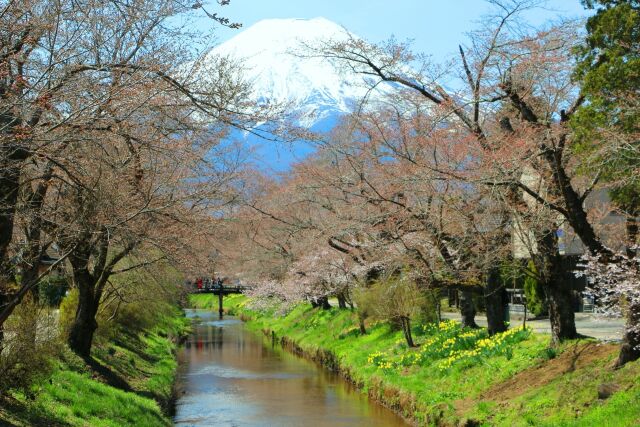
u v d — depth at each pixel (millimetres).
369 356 24328
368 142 17938
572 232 17859
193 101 9008
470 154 15531
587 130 12750
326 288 34781
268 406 20797
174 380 24875
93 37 9328
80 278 17594
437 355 19844
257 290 43562
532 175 16609
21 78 7832
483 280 18656
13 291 11586
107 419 13461
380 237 18703
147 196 11617
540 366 15188
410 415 17781
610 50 13117
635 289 11125
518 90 14938
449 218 15914
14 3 8391
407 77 16500
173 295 26266
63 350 16688
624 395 11641
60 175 10727
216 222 14344
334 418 18828
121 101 8719
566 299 15703
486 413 14281
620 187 13086
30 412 11664
